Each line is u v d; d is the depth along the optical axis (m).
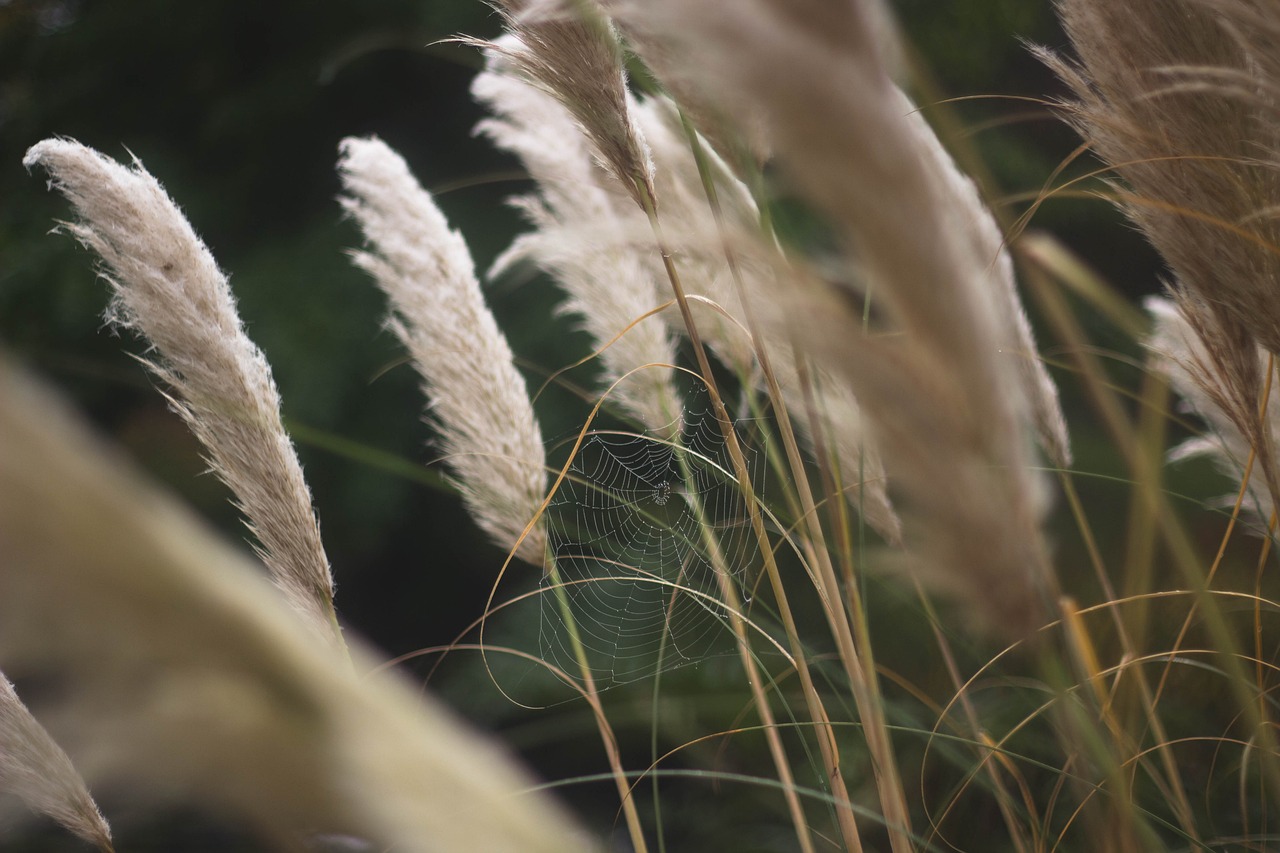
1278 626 2.48
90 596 0.89
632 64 2.26
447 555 6.14
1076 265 2.34
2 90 7.85
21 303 5.83
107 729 0.92
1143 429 2.29
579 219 2.47
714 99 1.36
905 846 2.20
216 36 6.84
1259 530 2.35
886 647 2.98
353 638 2.29
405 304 2.43
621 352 2.44
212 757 0.98
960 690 2.26
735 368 2.42
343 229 5.91
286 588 2.28
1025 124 5.90
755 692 2.34
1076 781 2.20
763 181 2.16
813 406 2.06
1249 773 2.55
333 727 1.08
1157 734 2.27
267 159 6.55
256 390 2.27
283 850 1.06
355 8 6.19
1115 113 2.07
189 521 1.02
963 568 1.42
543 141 2.48
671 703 3.12
